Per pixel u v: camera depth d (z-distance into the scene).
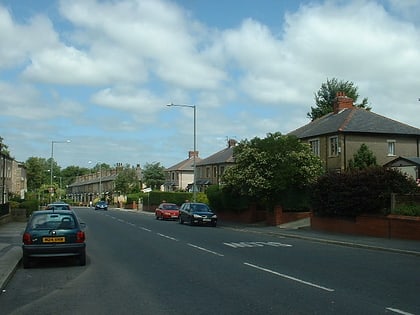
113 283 11.20
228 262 14.61
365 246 19.03
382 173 23.38
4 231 28.27
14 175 69.69
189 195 58.66
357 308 8.37
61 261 15.32
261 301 8.98
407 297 9.30
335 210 25.58
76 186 154.50
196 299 9.22
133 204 83.12
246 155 32.06
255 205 36.19
